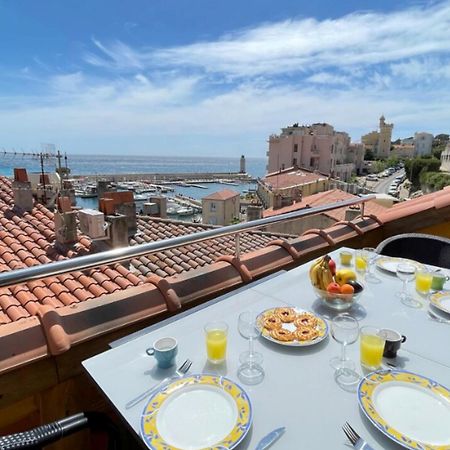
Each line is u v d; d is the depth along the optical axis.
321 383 1.03
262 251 2.55
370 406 0.91
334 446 0.79
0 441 0.95
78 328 1.42
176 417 0.89
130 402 0.95
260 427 0.85
